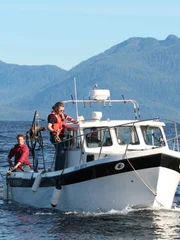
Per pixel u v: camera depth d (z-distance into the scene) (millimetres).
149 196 27125
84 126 28406
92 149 28266
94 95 29609
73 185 27844
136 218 26469
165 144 29328
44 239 23812
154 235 23984
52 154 58688
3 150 67625
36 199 30156
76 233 24484
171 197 27969
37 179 29328
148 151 26469
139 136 28875
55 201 28250
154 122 29281
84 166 27094
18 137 32531
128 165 26547
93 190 27328
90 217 26984
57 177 28203
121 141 28688
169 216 26750
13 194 32688
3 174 44438
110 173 26797
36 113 30375
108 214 27359
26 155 32344
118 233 24312
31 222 26703
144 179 26797
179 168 27312
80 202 27891
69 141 29141
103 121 28859
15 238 24062
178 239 23469
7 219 27547
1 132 132125
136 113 29953
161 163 26500
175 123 28859
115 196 27234
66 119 29719
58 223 26266
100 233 24359
